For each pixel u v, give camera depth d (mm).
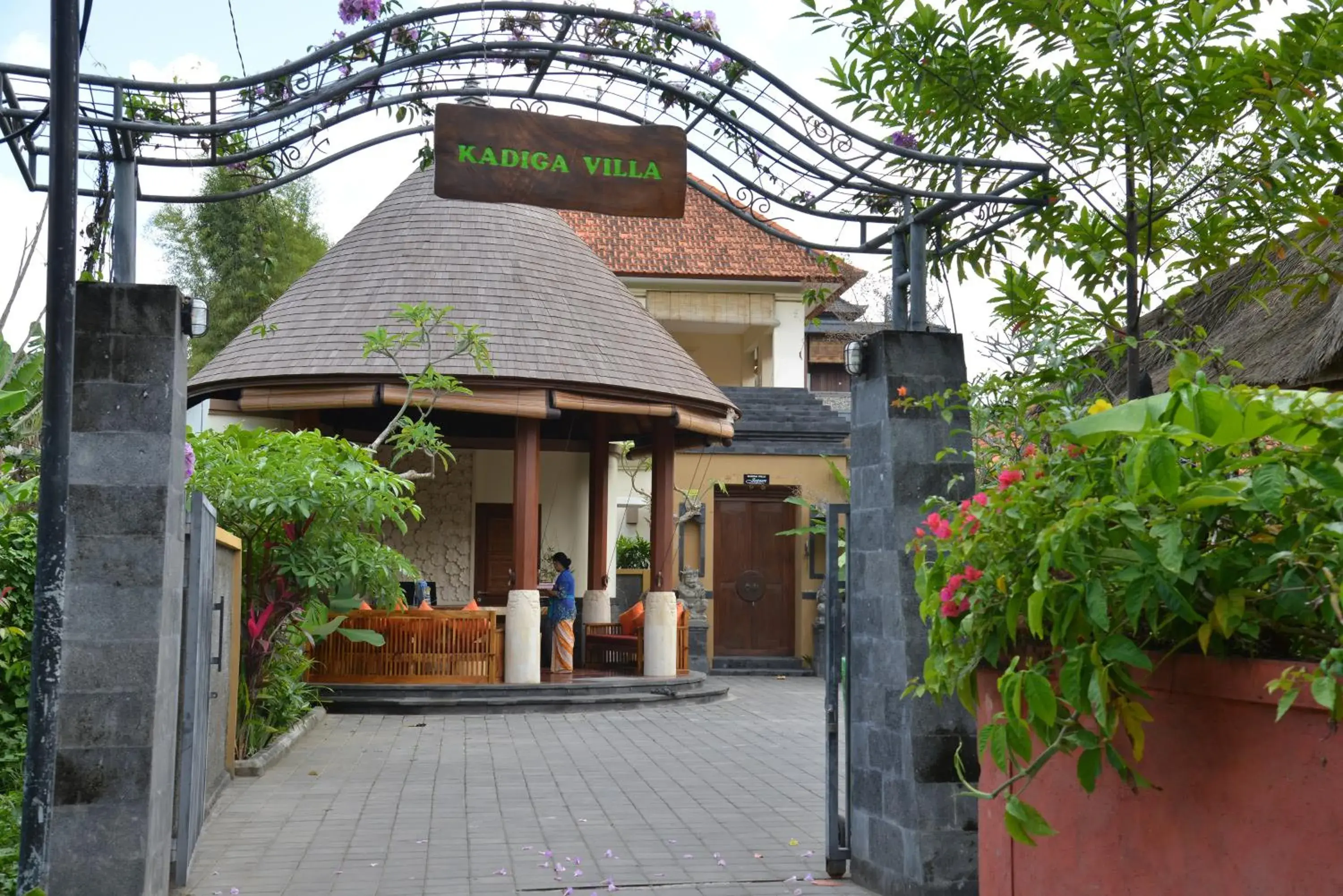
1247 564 2984
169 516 5184
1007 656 3959
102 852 4953
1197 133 6262
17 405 8094
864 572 6312
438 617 15000
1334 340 7352
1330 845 2711
